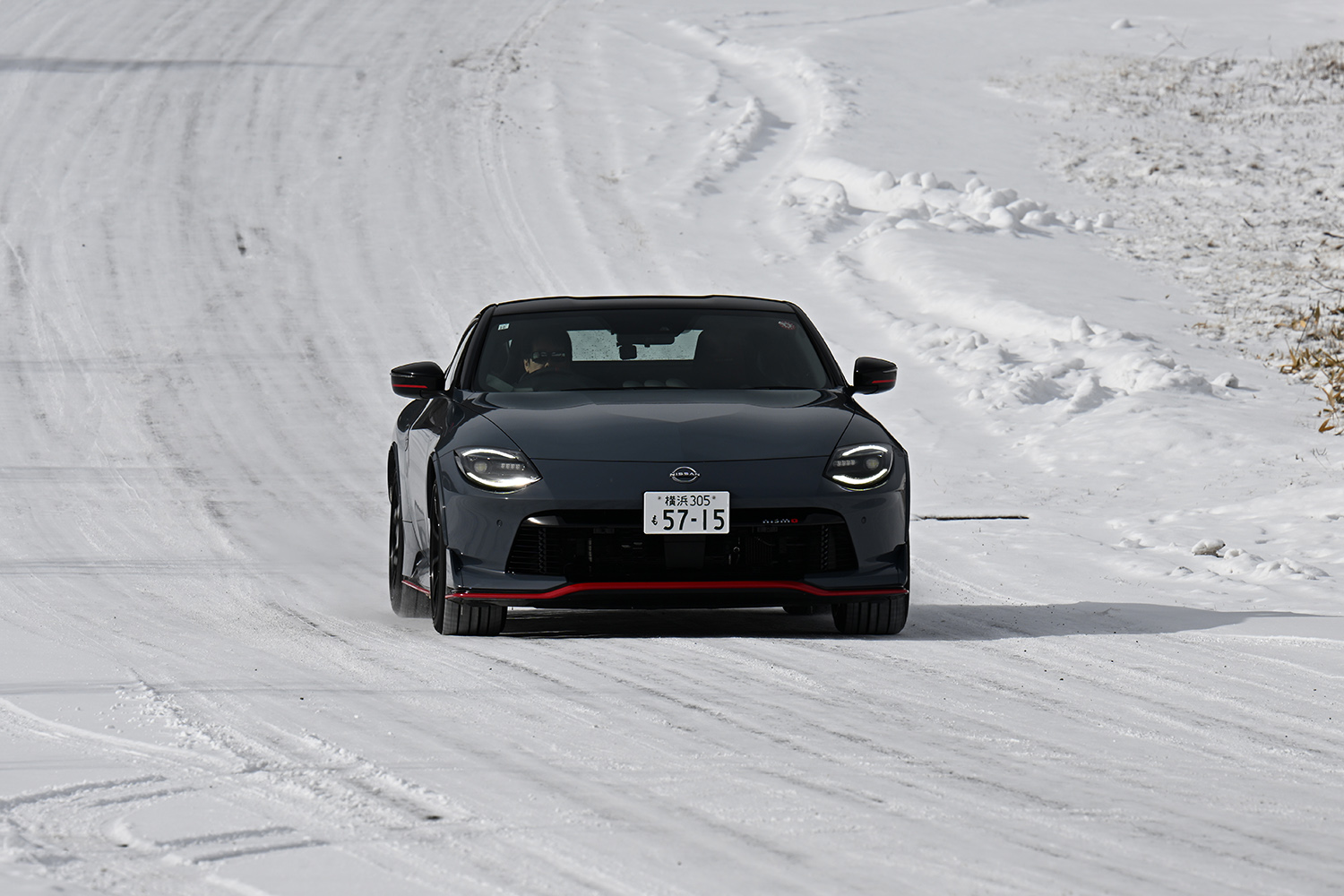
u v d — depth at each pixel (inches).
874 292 2714.1
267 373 2295.8
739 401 928.9
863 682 738.2
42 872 442.6
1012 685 737.6
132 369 2294.5
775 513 838.5
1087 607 1023.0
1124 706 691.4
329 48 4601.4
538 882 437.7
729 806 518.3
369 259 2940.5
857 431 888.3
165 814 502.6
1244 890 435.5
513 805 517.0
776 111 4030.5
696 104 4072.3
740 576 839.7
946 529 1453.0
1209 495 1606.8
